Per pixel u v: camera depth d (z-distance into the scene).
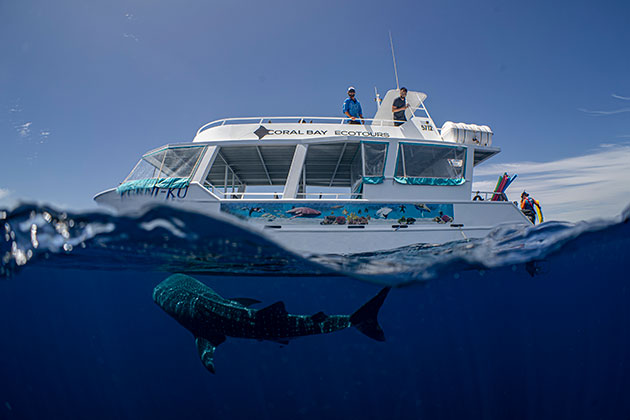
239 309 4.85
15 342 18.23
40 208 4.21
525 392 14.52
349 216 7.60
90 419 15.23
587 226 6.13
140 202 7.60
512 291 11.69
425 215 7.89
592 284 12.29
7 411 12.82
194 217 4.06
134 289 11.64
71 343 17.75
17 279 9.16
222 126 8.70
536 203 8.87
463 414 13.94
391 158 8.27
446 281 7.89
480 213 8.15
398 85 10.00
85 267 7.99
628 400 11.46
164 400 18.33
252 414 16.98
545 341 15.47
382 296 5.41
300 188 12.20
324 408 17.30
